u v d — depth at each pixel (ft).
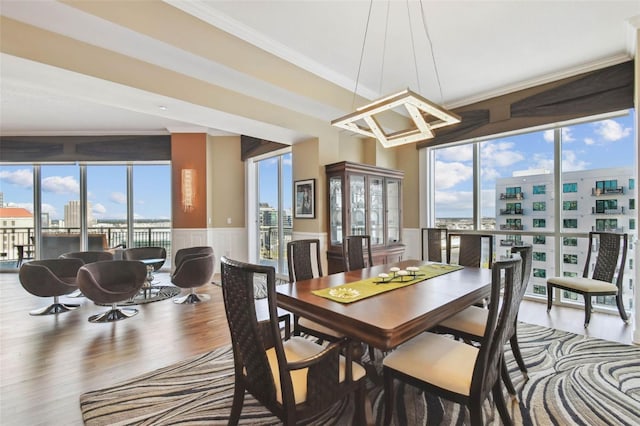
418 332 5.11
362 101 13.79
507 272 4.71
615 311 11.60
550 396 6.55
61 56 7.83
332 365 4.71
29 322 11.11
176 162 19.43
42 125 18.67
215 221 20.43
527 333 9.82
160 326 10.73
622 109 11.06
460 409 6.21
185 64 9.30
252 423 5.83
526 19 8.93
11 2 6.54
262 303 13.05
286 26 9.18
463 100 15.03
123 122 18.21
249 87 10.96
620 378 7.20
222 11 8.52
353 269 10.62
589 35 9.75
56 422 5.84
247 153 20.22
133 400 6.51
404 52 10.71
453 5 8.29
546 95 12.73
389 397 5.53
